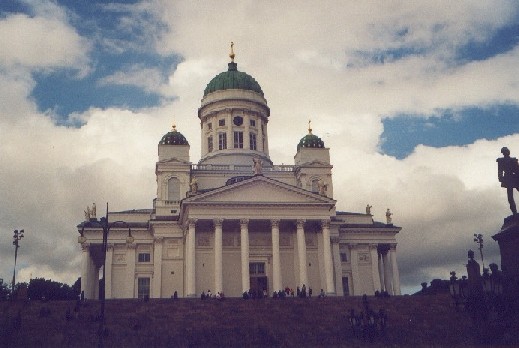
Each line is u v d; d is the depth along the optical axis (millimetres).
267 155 108875
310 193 85562
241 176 95312
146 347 52656
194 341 54375
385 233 101438
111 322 57625
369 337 54250
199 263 84688
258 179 85000
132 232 93625
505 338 30500
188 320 59219
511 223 29312
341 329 57781
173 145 98625
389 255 101750
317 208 85438
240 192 84312
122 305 62375
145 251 93625
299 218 84688
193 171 98000
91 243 93312
